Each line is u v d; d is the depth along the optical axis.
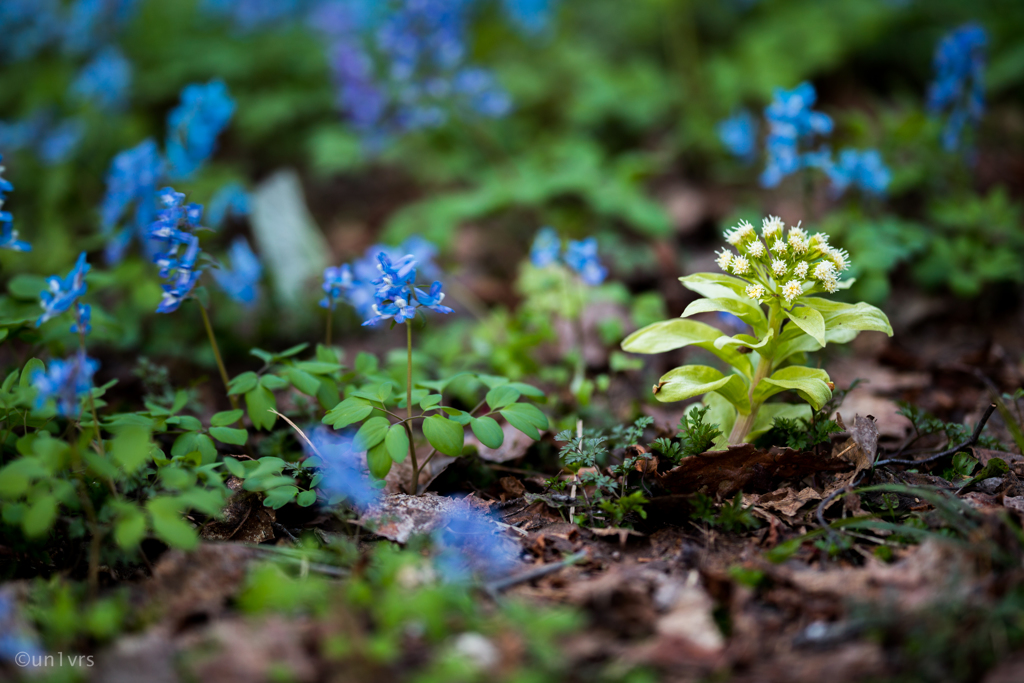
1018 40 1.73
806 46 1.74
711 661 0.91
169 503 0.94
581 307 1.25
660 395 1.03
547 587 0.97
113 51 1.65
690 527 1.01
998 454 1.06
